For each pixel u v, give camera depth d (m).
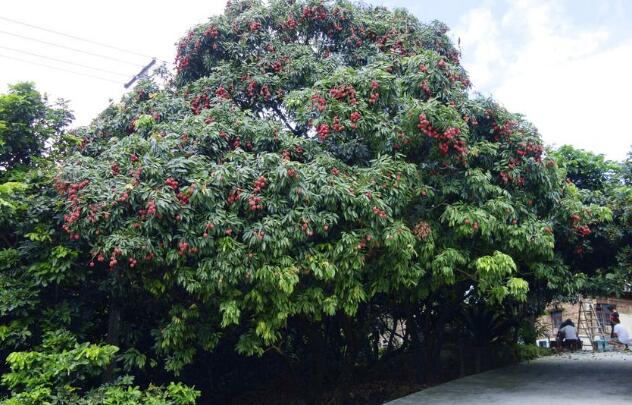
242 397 9.81
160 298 6.84
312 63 8.63
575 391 8.30
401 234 6.10
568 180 9.85
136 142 6.71
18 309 6.31
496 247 7.29
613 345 16.23
